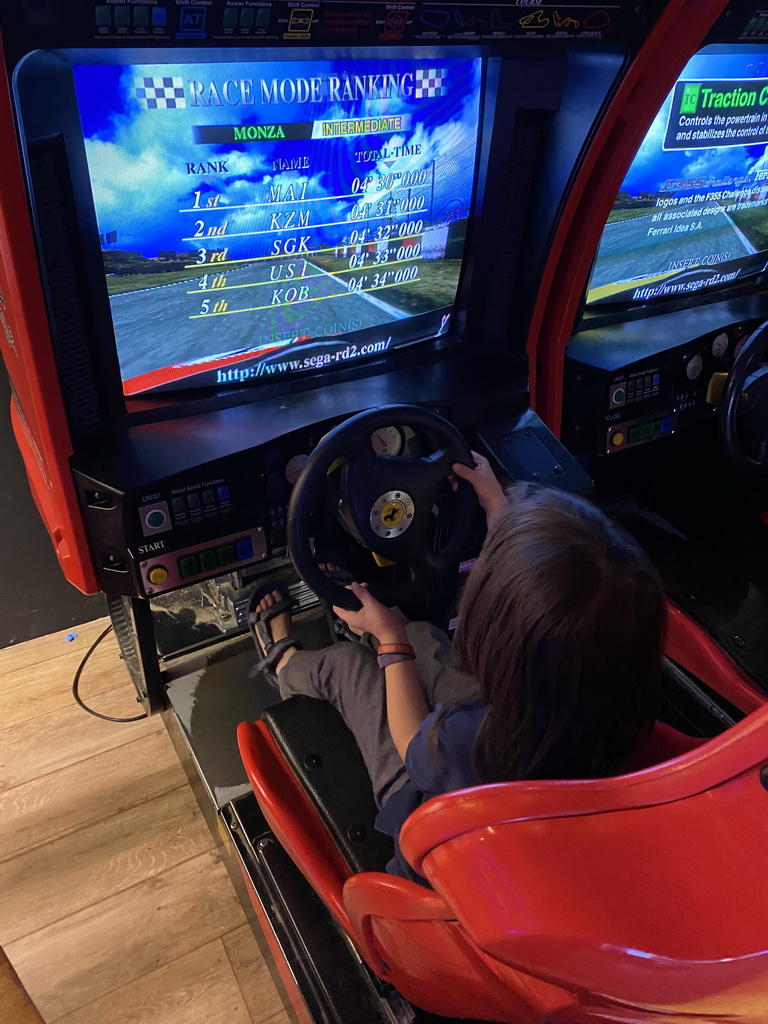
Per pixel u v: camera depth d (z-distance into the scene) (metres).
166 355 1.42
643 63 1.38
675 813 0.54
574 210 1.59
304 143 1.32
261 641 1.63
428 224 1.56
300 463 1.53
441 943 0.81
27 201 1.08
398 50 1.26
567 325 1.79
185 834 1.95
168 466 1.39
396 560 1.40
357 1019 1.24
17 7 0.91
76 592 2.44
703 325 1.98
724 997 0.49
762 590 1.89
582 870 0.52
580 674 0.78
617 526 0.86
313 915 1.39
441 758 0.96
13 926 1.76
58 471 1.37
